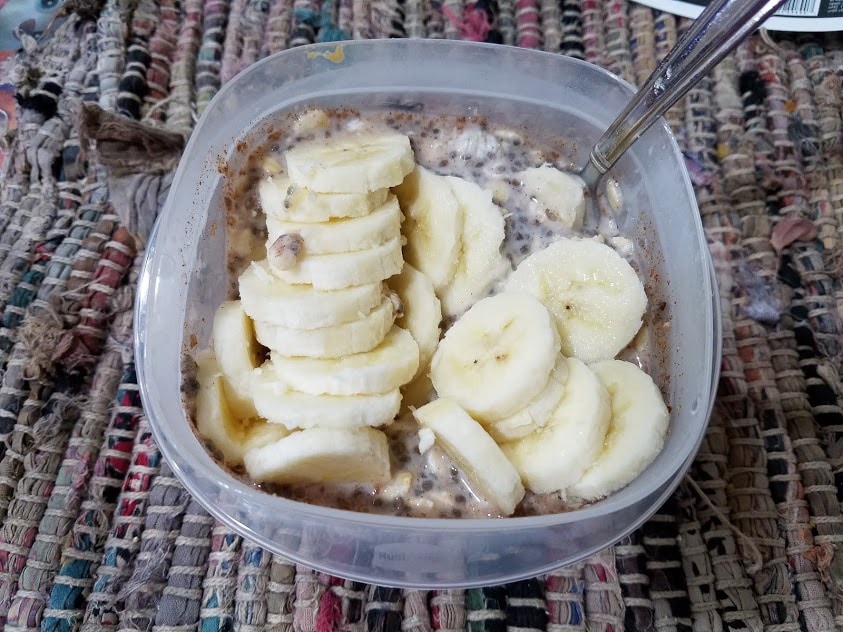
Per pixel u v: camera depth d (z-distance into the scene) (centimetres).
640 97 15
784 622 15
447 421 14
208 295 16
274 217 16
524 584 15
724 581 15
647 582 15
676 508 16
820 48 20
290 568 15
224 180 17
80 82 20
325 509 12
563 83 17
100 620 14
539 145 18
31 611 14
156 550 15
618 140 16
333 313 14
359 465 14
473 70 17
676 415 15
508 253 18
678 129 19
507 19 21
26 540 15
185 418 14
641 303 16
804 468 16
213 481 13
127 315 17
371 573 13
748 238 18
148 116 19
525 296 16
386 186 16
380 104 18
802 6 20
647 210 17
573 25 21
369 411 14
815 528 16
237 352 15
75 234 18
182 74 20
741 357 17
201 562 15
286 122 17
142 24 20
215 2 21
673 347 16
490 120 18
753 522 16
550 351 15
